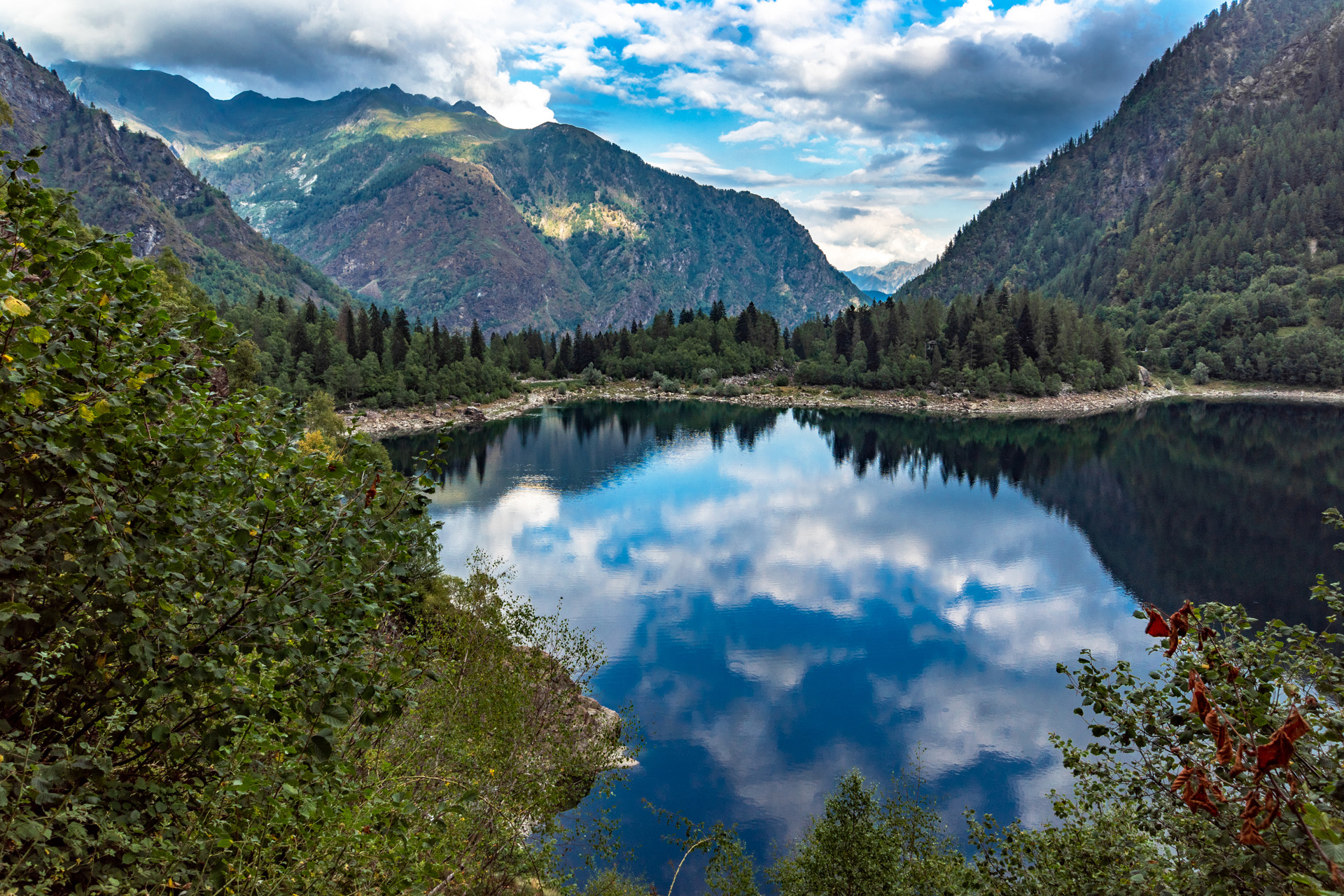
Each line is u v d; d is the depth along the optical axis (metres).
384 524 6.98
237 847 6.66
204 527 6.11
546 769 17.47
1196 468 119.69
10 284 4.92
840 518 94.38
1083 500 102.50
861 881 21.08
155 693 5.57
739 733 42.16
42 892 4.68
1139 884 8.70
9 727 4.95
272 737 6.77
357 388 165.00
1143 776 8.50
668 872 28.89
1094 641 56.81
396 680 7.06
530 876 14.00
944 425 180.00
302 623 6.31
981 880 13.56
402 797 8.19
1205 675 7.44
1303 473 113.69
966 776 38.34
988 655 54.22
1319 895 4.16
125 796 5.75
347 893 7.82
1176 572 72.19
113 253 5.74
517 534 83.56
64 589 5.20
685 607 62.91
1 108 38.03
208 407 6.42
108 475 5.33
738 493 107.75
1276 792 5.01
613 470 123.75
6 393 4.90
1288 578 69.88
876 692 48.09
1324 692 7.07
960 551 80.44
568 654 23.25
